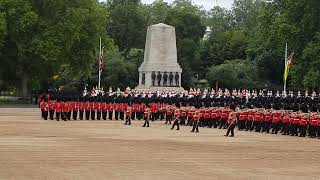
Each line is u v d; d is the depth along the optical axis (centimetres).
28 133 8200
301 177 4688
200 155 6016
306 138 8738
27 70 17488
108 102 12088
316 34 15900
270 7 18138
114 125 10406
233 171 4953
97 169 4897
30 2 17000
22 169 4822
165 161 5478
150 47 15050
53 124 10275
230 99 10825
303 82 15750
